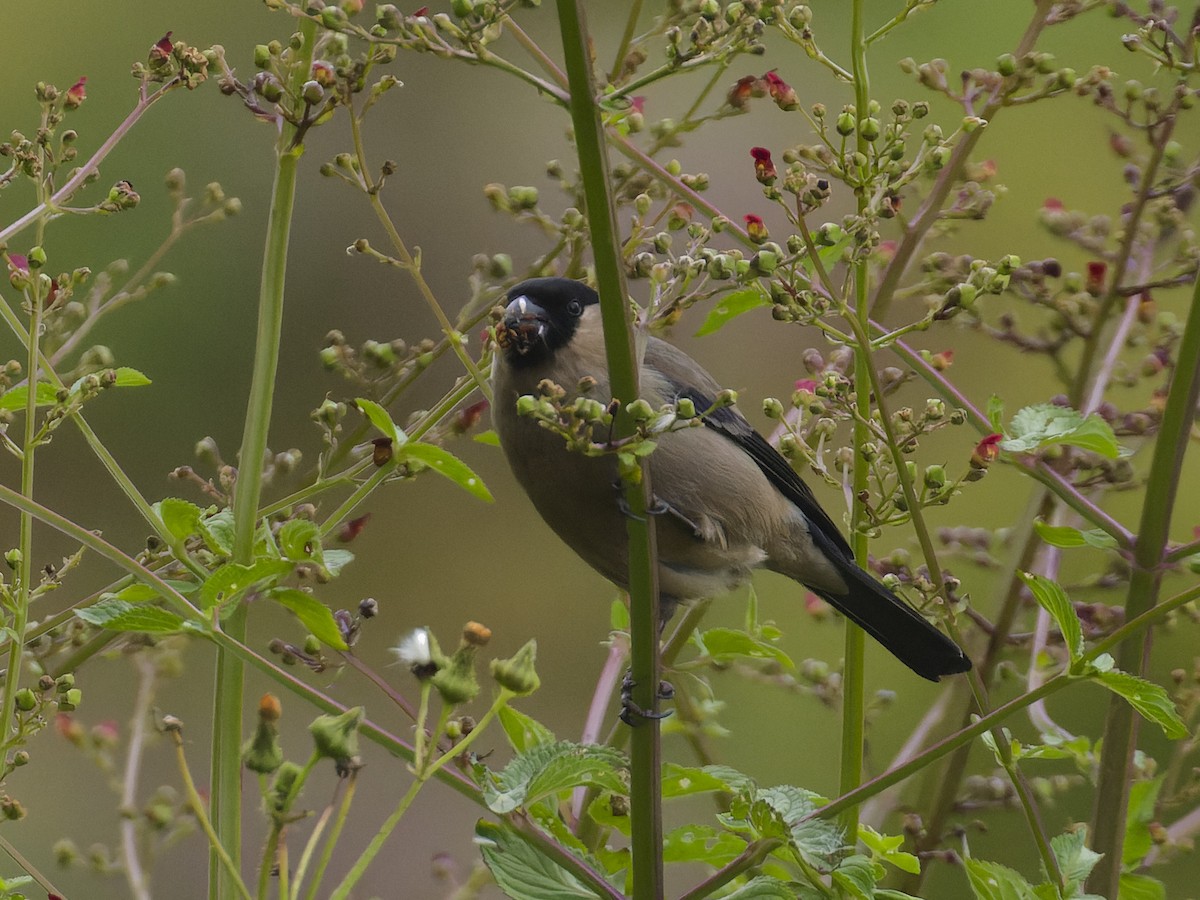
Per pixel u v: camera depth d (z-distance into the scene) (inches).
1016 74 271.4
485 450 649.6
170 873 443.5
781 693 474.6
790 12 248.4
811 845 194.2
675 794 221.3
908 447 237.1
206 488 244.5
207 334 608.4
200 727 485.7
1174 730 199.3
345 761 183.8
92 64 620.7
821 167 235.5
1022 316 510.0
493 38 204.8
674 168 271.6
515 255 655.1
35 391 223.3
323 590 609.6
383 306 647.8
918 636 331.3
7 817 220.5
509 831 197.6
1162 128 274.1
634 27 276.1
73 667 249.6
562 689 593.6
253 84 225.1
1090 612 287.4
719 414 332.5
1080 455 289.1
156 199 607.5
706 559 324.5
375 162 658.2
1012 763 222.7
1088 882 238.5
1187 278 279.0
